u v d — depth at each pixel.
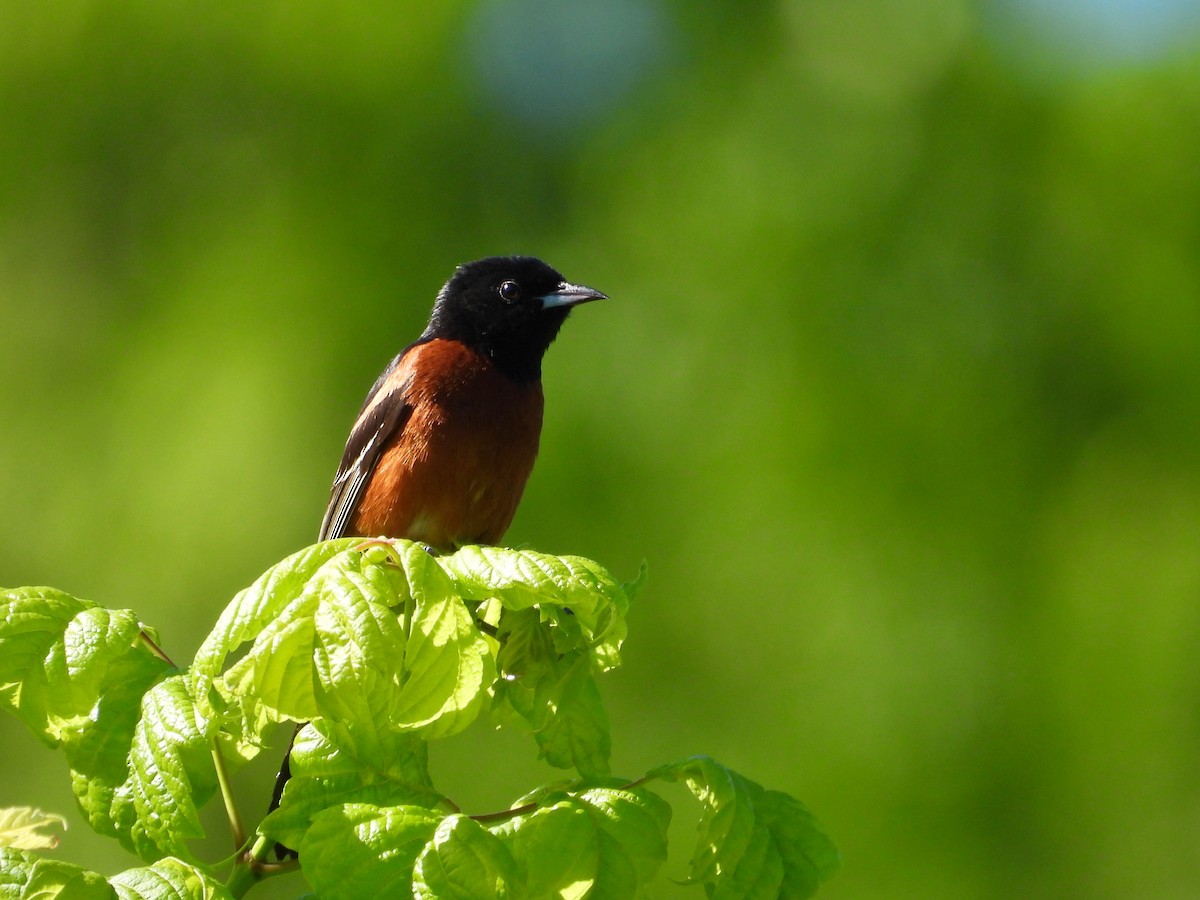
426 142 17.52
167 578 15.75
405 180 17.38
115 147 18.08
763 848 4.13
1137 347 15.51
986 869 13.45
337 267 16.98
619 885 3.77
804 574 14.38
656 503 15.02
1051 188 16.05
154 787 3.79
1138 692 14.27
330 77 17.64
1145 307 15.59
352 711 3.62
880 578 14.39
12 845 4.37
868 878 13.43
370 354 16.62
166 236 17.77
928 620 14.35
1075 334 15.62
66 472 16.86
